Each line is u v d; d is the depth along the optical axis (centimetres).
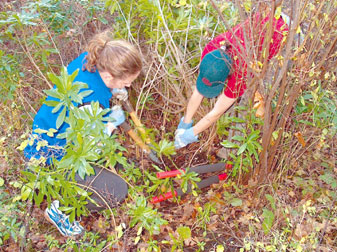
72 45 269
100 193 190
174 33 234
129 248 199
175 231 207
